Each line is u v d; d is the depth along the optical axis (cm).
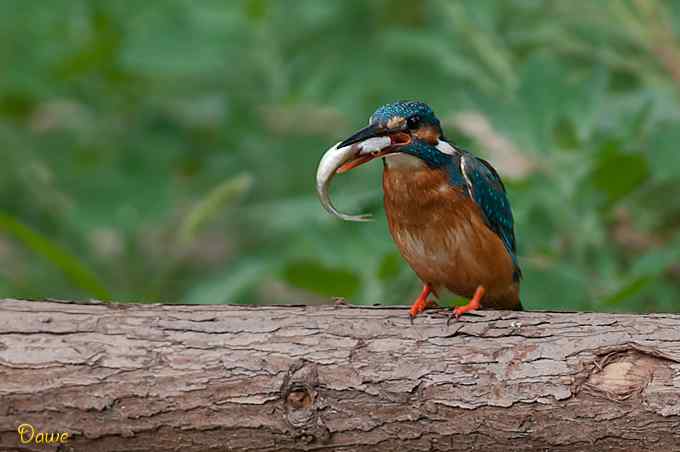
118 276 1486
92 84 1566
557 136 1149
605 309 1094
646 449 762
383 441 775
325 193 900
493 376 775
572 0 1391
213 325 797
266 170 1536
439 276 968
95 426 771
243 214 1520
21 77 1547
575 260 1188
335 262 1231
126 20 1544
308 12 1570
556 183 1148
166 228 1509
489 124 1174
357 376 776
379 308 820
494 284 961
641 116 1177
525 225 1186
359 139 909
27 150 1512
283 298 1455
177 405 771
